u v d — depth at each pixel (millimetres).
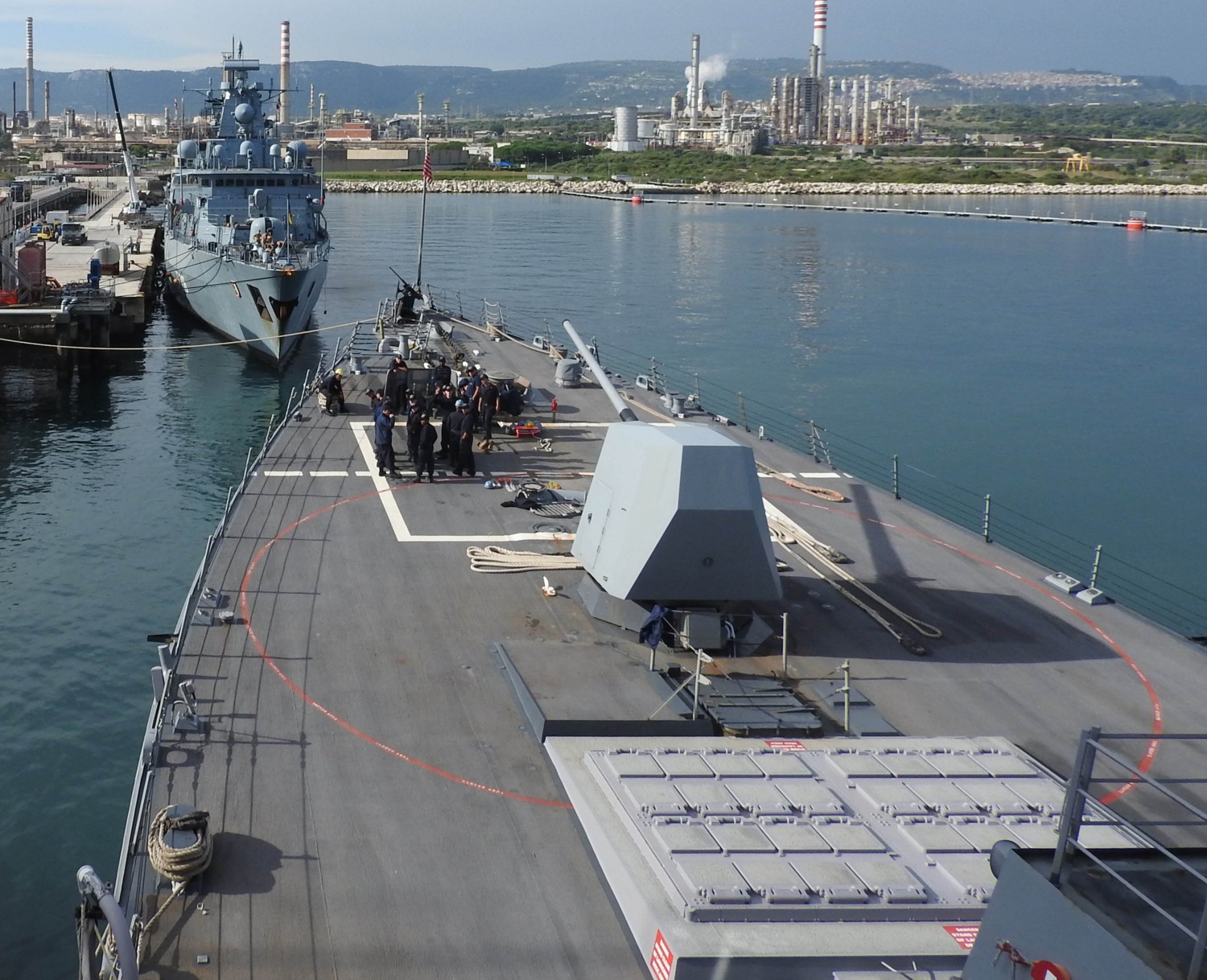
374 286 79688
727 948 8344
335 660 14625
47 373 53562
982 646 15922
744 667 14781
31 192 144875
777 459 26062
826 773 10773
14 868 17000
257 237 55906
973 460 40625
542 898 10094
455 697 13734
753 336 63844
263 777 11859
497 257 98750
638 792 10148
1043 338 64375
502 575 17734
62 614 25891
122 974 8562
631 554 15078
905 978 8234
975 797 10305
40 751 20203
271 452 24609
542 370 34594
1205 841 11188
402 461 24141
